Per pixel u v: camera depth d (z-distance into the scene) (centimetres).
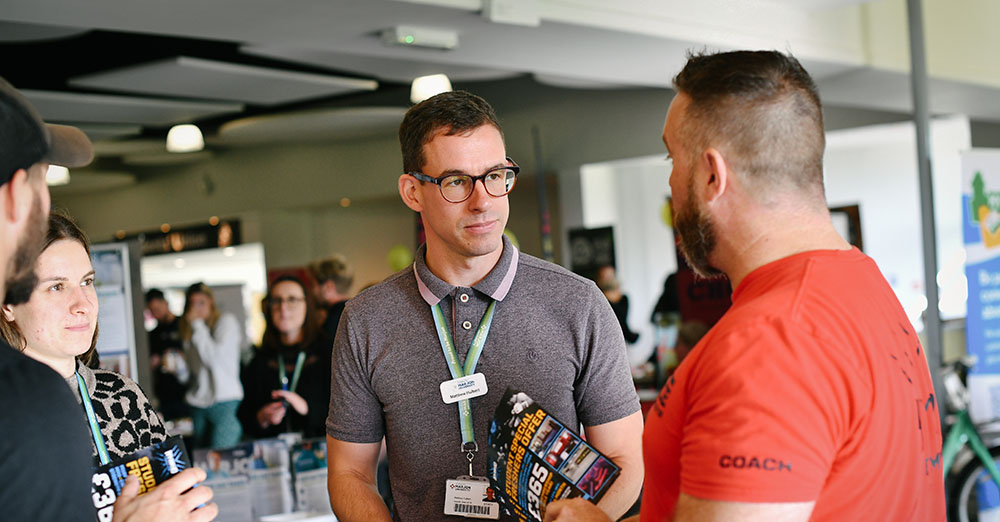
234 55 649
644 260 1093
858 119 739
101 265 403
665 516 111
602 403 172
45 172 93
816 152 109
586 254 806
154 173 1073
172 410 538
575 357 172
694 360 107
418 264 178
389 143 891
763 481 93
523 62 511
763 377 96
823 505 98
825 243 110
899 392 103
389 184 896
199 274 1133
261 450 324
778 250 109
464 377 171
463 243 166
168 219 1068
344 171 922
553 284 175
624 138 789
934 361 490
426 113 168
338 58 549
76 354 182
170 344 539
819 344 98
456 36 439
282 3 366
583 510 127
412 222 933
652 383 663
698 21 470
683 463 101
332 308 446
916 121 520
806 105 108
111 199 1127
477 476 170
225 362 511
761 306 103
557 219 860
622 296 759
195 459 317
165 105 694
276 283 431
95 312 188
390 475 180
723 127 108
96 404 190
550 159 839
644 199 1086
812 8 519
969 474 450
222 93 664
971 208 480
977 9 635
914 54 517
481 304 174
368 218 959
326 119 764
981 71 638
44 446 88
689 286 591
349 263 966
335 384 183
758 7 497
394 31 415
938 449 114
